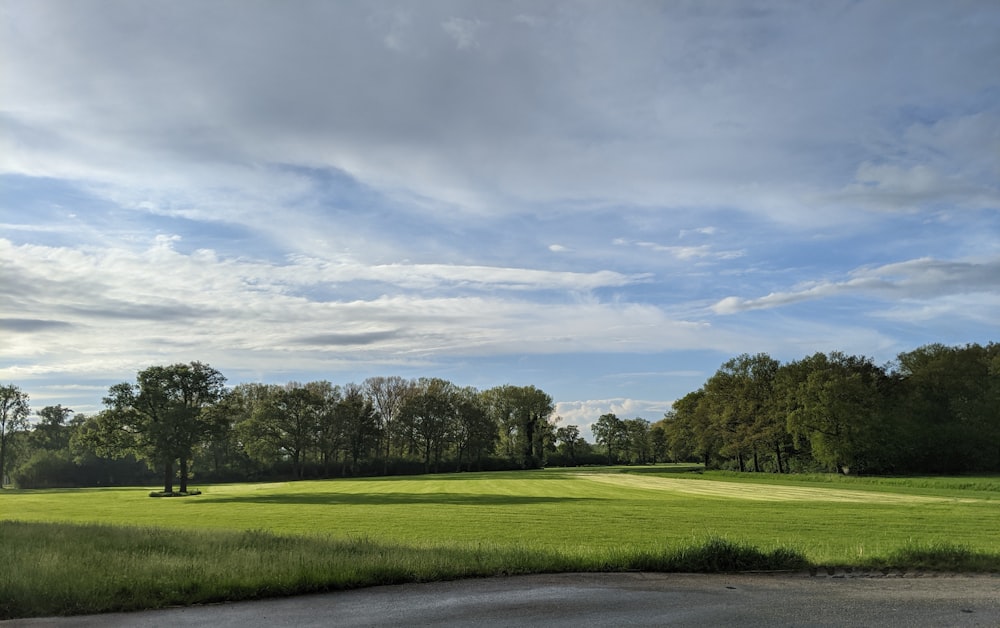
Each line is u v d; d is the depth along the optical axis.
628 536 26.95
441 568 14.27
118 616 10.70
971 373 93.44
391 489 77.06
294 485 94.75
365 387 141.75
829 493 64.69
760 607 11.15
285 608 11.24
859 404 89.50
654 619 10.33
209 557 15.22
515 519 35.81
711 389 120.06
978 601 11.62
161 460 75.81
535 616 10.56
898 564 15.48
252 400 130.75
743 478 103.75
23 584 11.62
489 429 141.25
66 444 134.25
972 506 44.41
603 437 183.38
